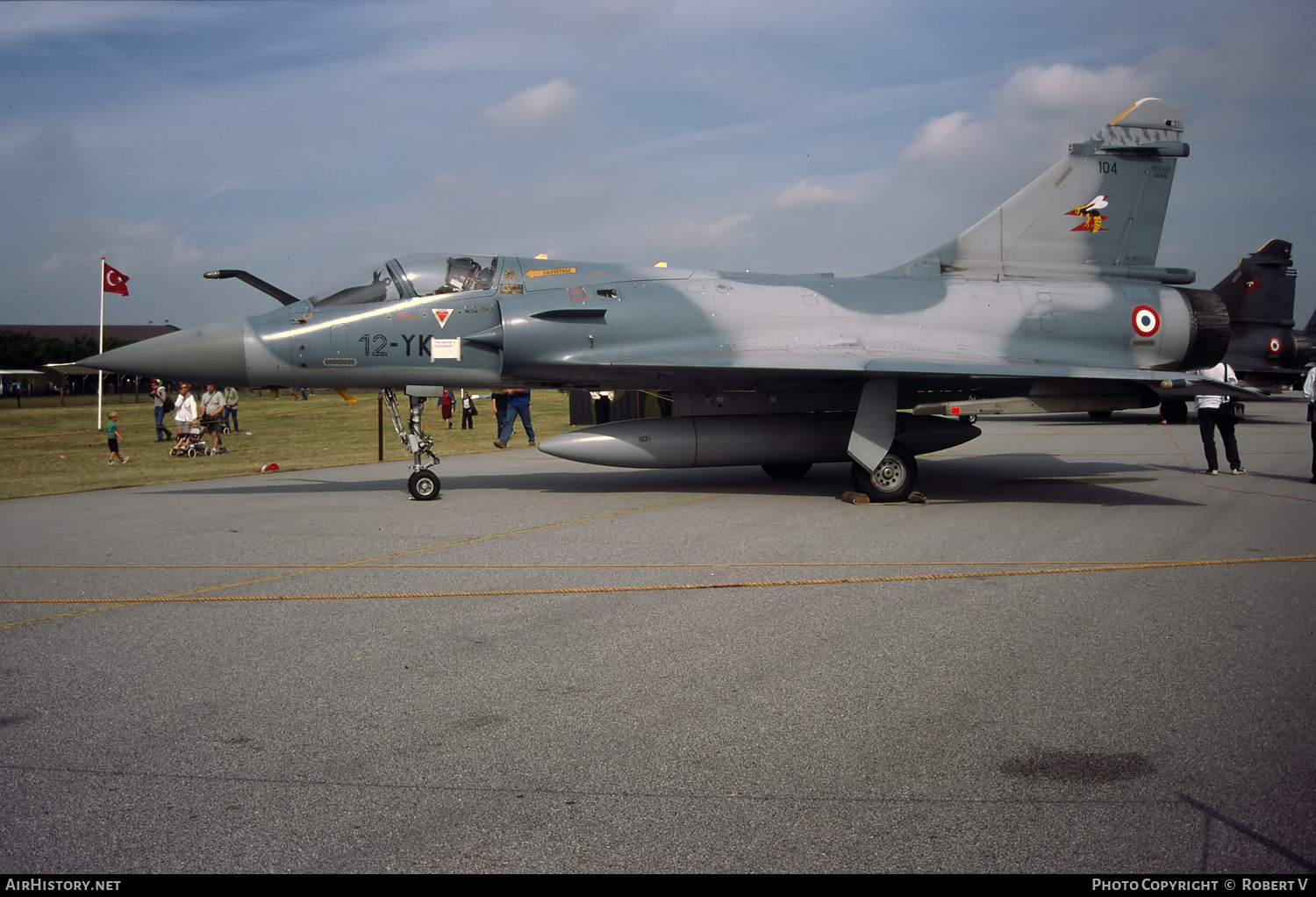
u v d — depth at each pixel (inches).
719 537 321.4
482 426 1027.9
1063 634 203.5
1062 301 457.7
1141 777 134.3
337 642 202.7
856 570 268.5
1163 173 484.4
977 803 127.1
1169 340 470.0
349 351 409.7
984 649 192.7
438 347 414.3
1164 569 268.1
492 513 382.9
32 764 141.8
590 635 206.8
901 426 440.8
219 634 210.1
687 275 441.1
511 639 203.9
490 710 162.1
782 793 130.3
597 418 829.8
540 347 408.5
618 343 414.9
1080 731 150.2
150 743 149.1
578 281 426.0
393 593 246.1
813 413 446.6
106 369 403.9
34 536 337.7
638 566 276.4
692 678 177.6
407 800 129.6
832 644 197.5
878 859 113.0
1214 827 120.2
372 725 155.9
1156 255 490.0
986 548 300.0
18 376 2807.6
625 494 437.7
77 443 871.1
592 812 125.6
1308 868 110.7
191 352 402.3
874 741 147.3
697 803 127.8
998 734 149.5
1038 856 113.8
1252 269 999.6
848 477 507.5
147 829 122.0
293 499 434.9
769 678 177.0
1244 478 486.0
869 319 440.1
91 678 180.1
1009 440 736.3
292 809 127.1
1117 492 437.4
